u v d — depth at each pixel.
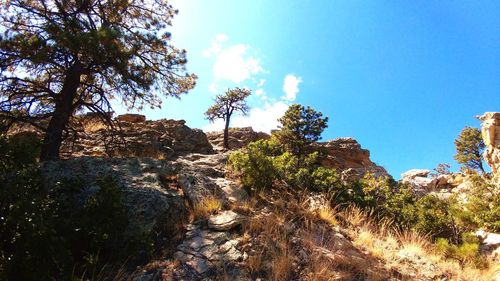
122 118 26.06
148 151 14.59
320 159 29.34
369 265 5.68
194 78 14.89
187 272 4.88
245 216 6.56
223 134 41.88
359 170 28.50
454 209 10.54
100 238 4.81
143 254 5.28
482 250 7.98
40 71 11.92
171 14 15.35
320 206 7.88
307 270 5.14
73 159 8.52
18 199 4.37
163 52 13.86
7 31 9.98
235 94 38.28
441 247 7.15
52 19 11.31
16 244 4.00
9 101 11.17
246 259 5.21
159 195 6.77
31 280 3.98
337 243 6.21
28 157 5.57
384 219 8.70
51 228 4.30
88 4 12.95
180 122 23.30
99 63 11.03
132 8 14.91
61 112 11.44
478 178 18.66
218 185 8.00
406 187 13.80
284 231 6.09
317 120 30.48
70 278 4.31
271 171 8.43
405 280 5.43
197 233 5.94
